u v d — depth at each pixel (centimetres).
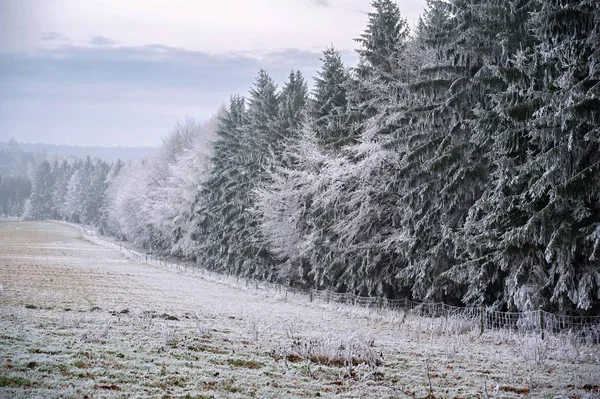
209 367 1045
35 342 1123
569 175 1714
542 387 1069
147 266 5647
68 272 4031
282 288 4084
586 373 1206
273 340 1448
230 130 5919
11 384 802
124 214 10206
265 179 4722
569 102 1614
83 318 1598
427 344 1598
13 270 3856
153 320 1705
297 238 3891
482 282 2006
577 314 1819
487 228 1972
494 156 2069
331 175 3106
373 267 2997
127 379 895
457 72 2467
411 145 2697
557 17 1755
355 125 3294
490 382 1093
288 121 4653
